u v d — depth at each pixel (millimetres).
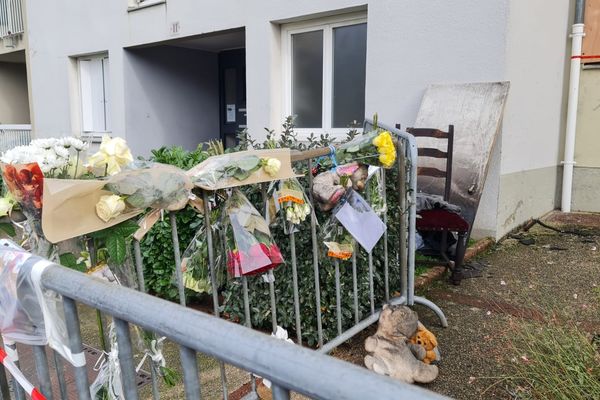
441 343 2934
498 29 4652
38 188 1622
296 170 2643
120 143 1737
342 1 5609
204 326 922
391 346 2553
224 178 1938
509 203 5145
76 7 8773
